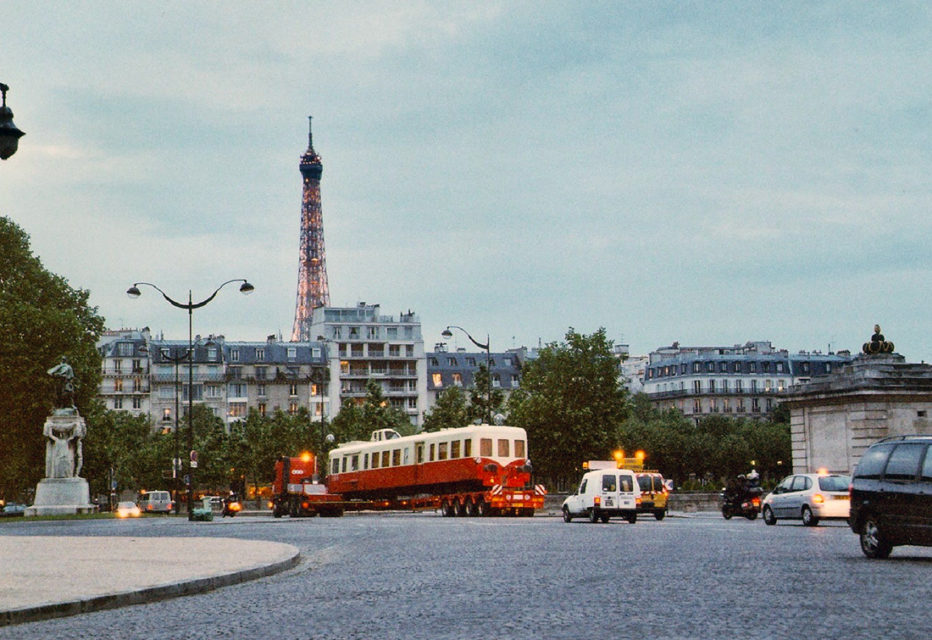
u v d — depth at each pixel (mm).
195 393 165750
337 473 68812
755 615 11398
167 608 13500
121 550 23438
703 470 138625
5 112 19516
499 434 54750
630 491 44500
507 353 190875
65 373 60812
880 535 19672
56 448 59875
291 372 170750
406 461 60719
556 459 86875
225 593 15367
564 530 34844
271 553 21969
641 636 9977
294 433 121875
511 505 53812
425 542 28188
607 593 13906
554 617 11508
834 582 15008
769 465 138375
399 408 159125
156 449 125500
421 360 178750
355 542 29047
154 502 95312
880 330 55062
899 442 19906
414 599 13688
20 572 17219
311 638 10312
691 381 182625
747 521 45438
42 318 68250
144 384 163875
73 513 59062
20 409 66750
